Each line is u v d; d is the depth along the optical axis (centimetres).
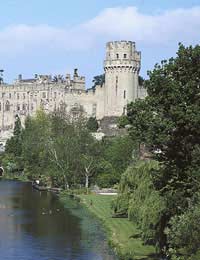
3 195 15312
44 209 12269
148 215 7225
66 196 15038
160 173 6606
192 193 5978
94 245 8300
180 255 5991
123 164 15700
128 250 7544
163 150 6444
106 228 9519
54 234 9194
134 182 8944
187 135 6228
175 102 6234
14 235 9144
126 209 9825
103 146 17300
